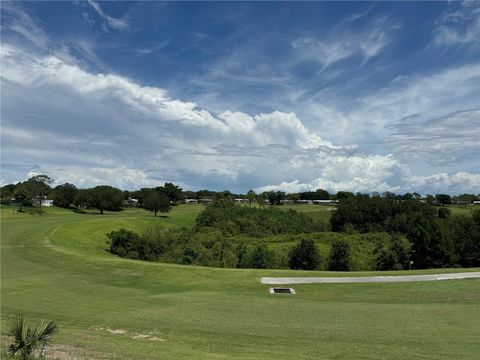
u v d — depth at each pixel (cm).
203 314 2475
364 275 3925
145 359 1408
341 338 1914
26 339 1241
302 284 3566
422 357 1602
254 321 2286
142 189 17138
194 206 16538
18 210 12100
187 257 6731
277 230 9344
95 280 3897
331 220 10219
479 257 6550
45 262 4753
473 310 2555
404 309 2605
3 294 3156
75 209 14112
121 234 7281
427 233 6369
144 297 3094
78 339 1741
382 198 10662
